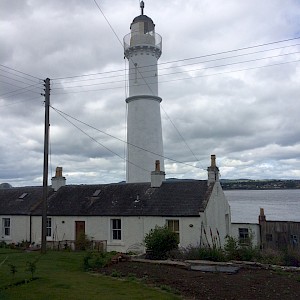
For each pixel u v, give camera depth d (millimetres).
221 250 18891
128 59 33438
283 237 28734
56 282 12422
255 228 29766
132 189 28344
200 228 23281
